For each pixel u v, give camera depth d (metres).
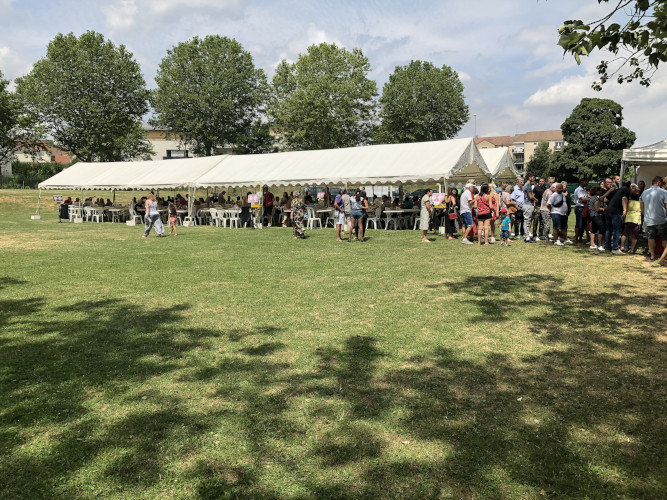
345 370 4.21
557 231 12.38
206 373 4.19
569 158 45.06
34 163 60.94
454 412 3.40
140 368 4.32
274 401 3.62
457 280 8.05
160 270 9.56
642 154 13.02
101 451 2.96
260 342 5.00
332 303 6.63
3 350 4.83
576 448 2.92
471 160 18.36
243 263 10.38
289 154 22.75
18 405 3.60
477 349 4.69
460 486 2.57
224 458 2.87
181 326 5.62
